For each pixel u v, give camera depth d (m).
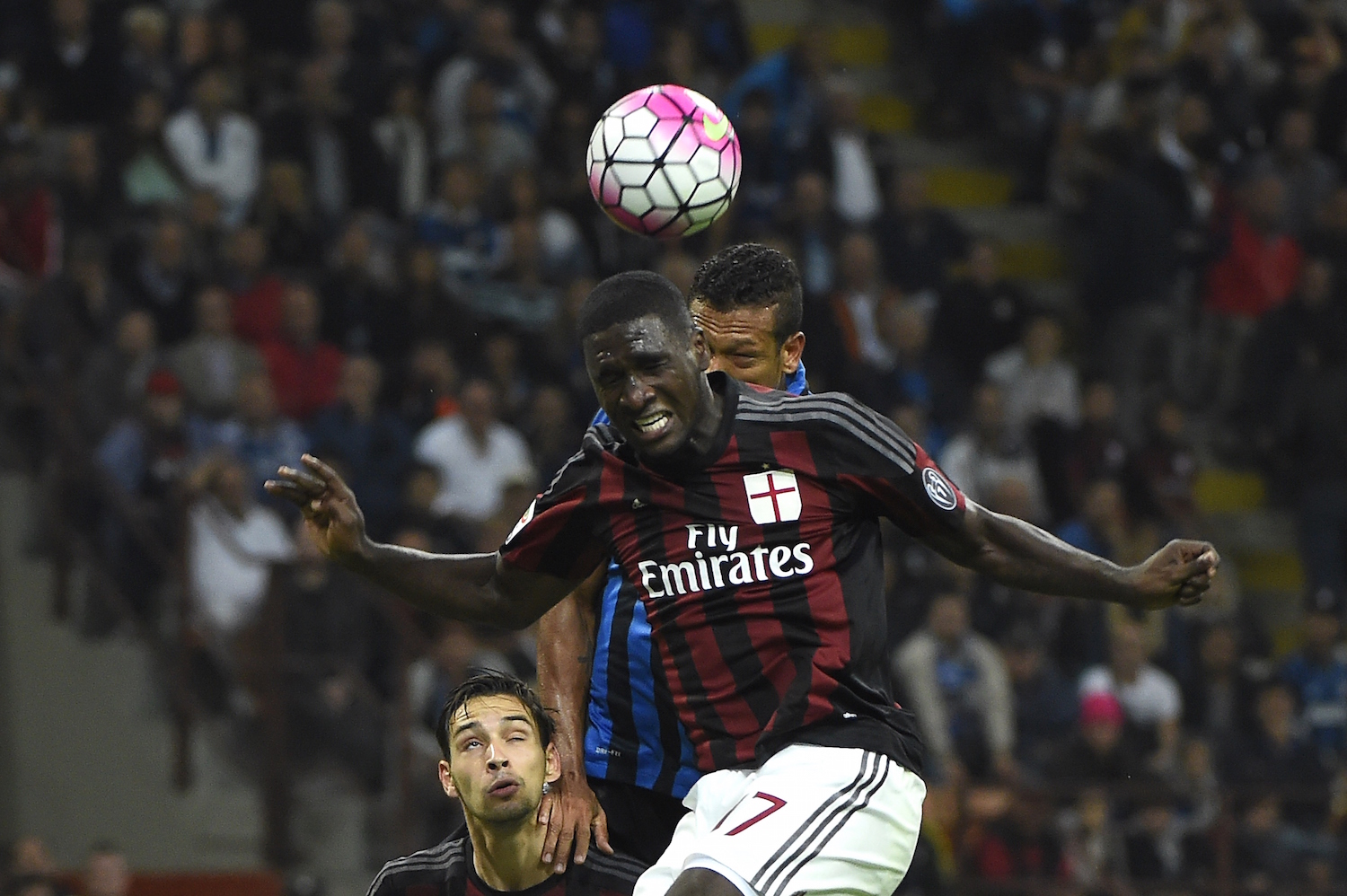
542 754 17.69
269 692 38.62
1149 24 57.81
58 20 45.53
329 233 45.31
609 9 52.09
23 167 42.75
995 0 58.66
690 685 15.31
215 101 45.28
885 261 50.28
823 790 14.90
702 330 15.80
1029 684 41.00
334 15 47.94
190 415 41.31
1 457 41.75
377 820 38.78
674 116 16.84
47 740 40.78
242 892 37.69
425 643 39.31
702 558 15.08
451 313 44.09
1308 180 55.03
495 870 18.05
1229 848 39.91
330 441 40.72
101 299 42.19
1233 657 44.22
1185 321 52.12
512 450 41.94
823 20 61.44
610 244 47.50
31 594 41.16
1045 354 49.09
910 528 15.35
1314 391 50.75
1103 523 45.28
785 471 15.05
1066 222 57.50
